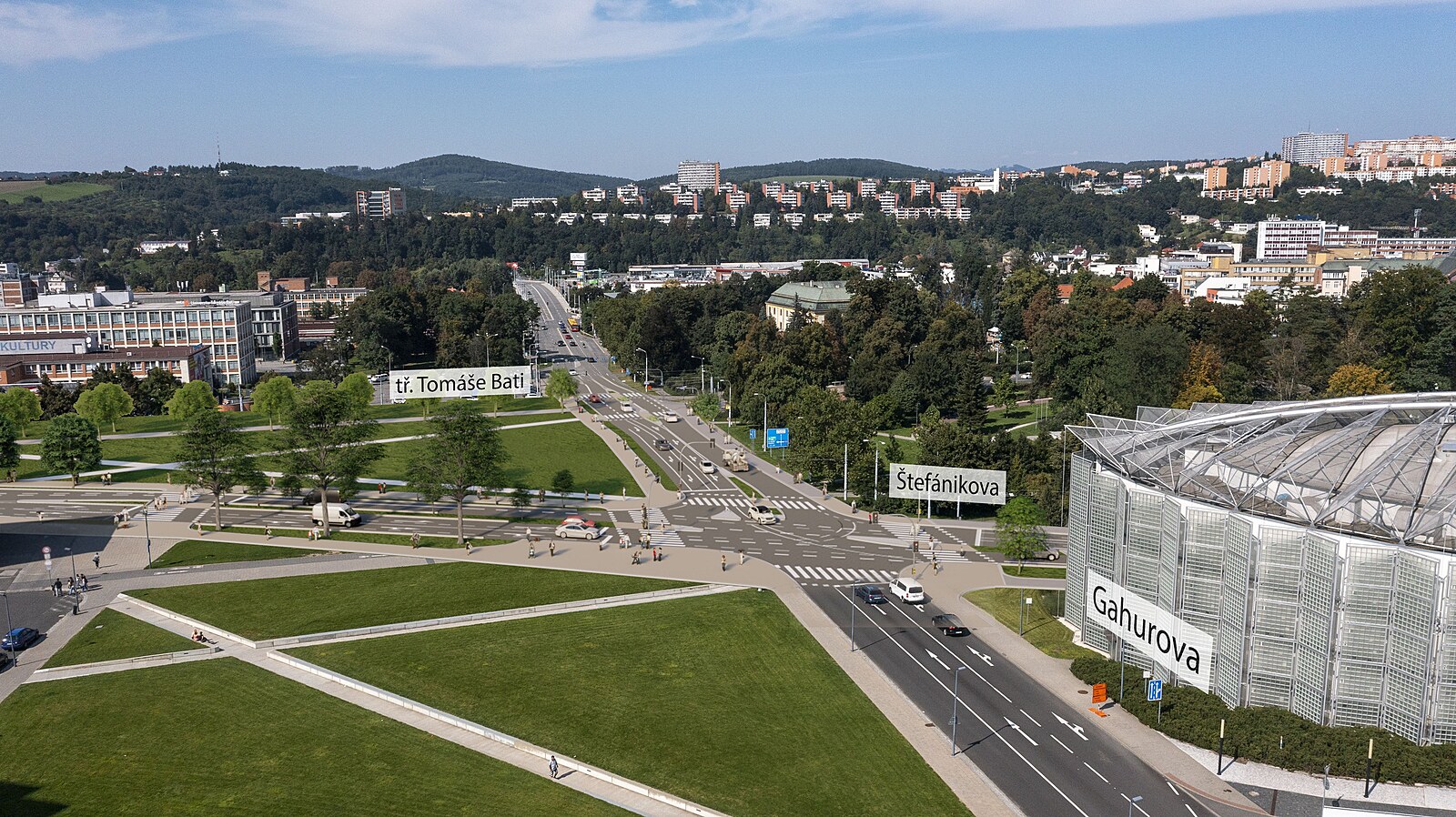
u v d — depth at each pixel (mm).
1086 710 92125
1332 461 90062
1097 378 198750
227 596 121000
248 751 84562
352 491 153000
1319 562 82312
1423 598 77625
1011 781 79750
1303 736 81562
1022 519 133125
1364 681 81750
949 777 80250
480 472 143375
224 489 150125
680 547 143000
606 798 77500
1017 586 126812
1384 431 92000
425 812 75000
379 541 143875
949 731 87875
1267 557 85562
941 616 113500
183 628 111500
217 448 148875
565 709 91688
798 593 123562
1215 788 78812
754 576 130000
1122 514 100188
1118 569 101000
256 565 132750
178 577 127812
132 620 113562
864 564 135625
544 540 146250
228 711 91688
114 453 191375
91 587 124062
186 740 86438
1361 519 83062
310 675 99500
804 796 77312
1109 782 79812
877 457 166250
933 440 162750
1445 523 78625
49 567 122000
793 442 186250
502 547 142000
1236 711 86188
